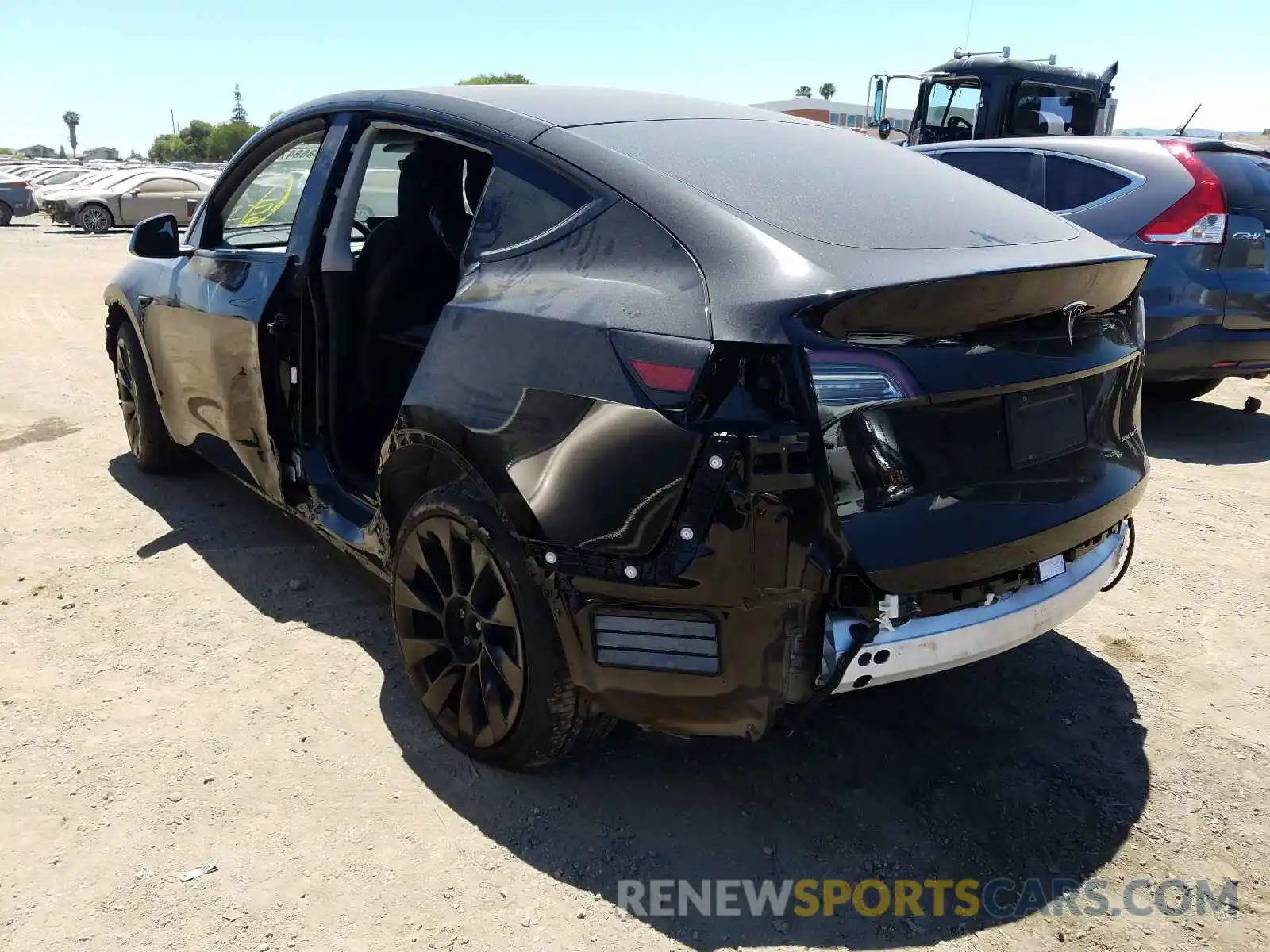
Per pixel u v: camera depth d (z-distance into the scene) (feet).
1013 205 8.83
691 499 6.43
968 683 10.04
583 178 7.82
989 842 7.78
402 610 8.86
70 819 7.78
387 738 8.92
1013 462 7.16
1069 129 33.37
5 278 42.88
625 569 6.78
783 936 6.85
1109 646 10.85
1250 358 17.25
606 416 6.79
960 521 6.79
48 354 25.36
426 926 6.86
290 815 7.89
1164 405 21.47
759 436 6.22
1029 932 6.92
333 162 10.32
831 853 7.63
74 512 14.05
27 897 7.00
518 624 7.55
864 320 6.34
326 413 10.62
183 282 12.35
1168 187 17.22
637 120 8.89
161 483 15.26
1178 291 17.04
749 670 6.68
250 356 10.77
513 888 7.22
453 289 11.32
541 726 7.69
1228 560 13.07
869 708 9.55
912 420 6.60
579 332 7.07
